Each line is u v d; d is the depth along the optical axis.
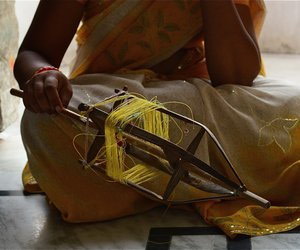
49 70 1.82
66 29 2.07
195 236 1.93
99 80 2.00
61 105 1.76
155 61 2.14
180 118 1.67
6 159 2.51
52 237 1.94
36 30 2.07
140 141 1.66
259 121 2.00
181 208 2.07
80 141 1.90
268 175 2.01
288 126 2.00
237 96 2.02
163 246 1.89
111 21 2.10
